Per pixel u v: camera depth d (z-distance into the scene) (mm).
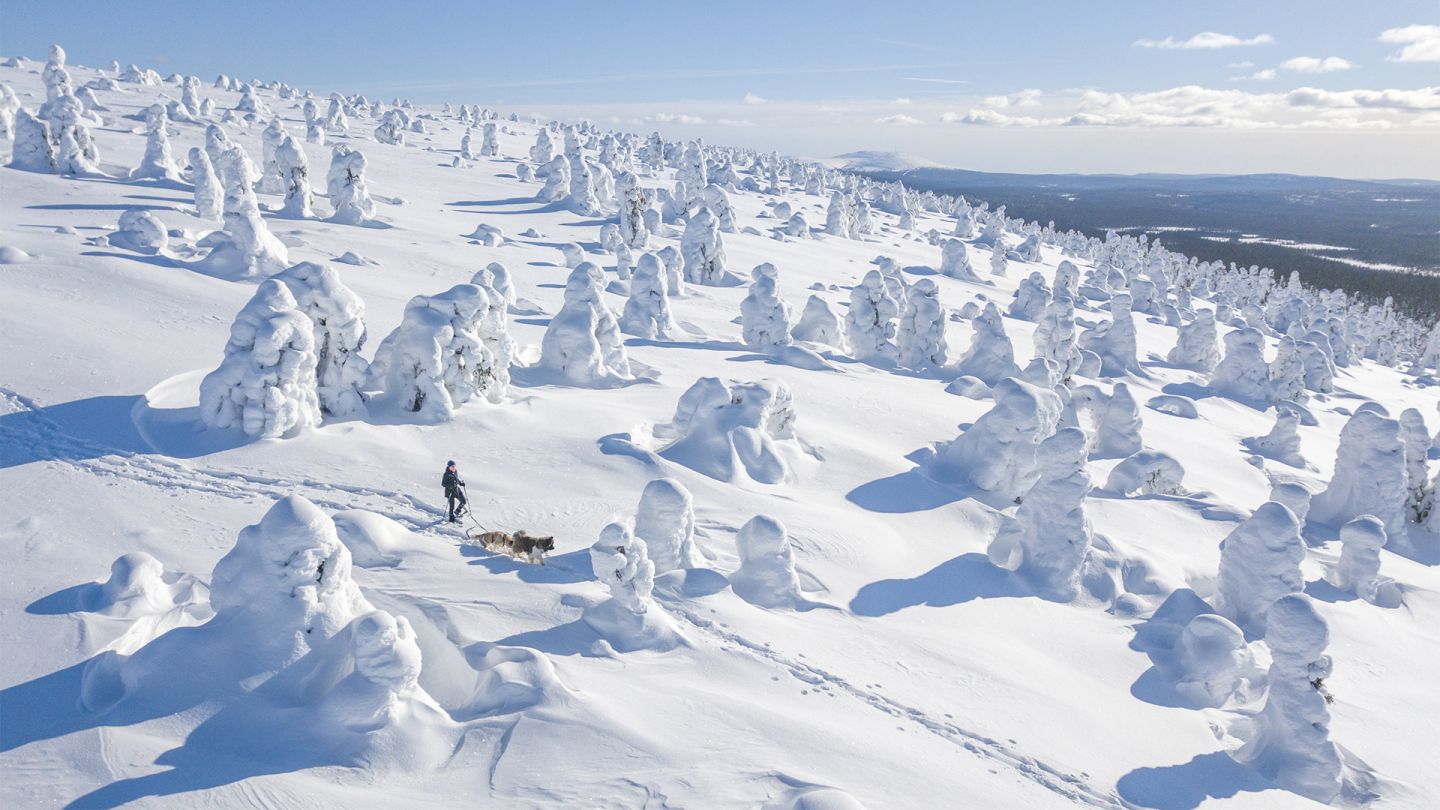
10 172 49625
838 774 11945
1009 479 26203
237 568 12750
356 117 135500
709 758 11719
